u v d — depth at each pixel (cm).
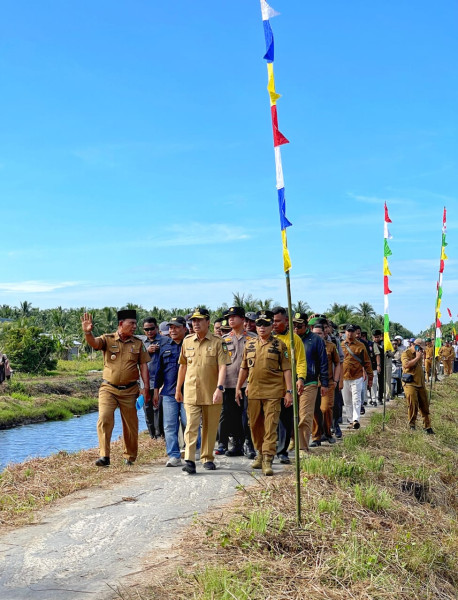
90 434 2669
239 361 974
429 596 539
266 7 600
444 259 2059
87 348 7781
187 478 812
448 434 1477
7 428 2927
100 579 482
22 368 5253
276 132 593
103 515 650
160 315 8475
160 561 516
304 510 643
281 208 597
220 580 461
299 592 471
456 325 5275
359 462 909
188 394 861
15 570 502
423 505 833
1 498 724
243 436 993
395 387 2138
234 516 619
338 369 1122
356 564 527
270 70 600
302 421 948
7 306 11438
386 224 1411
